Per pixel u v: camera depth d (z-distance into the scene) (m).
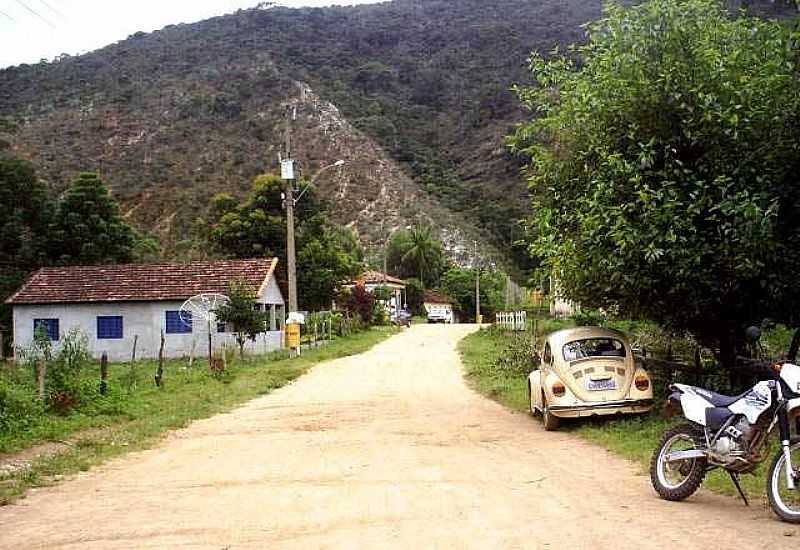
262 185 49.59
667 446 7.71
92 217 46.44
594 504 7.41
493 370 23.06
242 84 108.00
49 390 15.01
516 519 6.82
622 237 11.67
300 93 109.56
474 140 117.69
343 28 150.88
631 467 9.41
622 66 12.52
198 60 119.50
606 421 12.92
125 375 22.30
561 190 13.91
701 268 11.82
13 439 12.05
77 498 8.38
